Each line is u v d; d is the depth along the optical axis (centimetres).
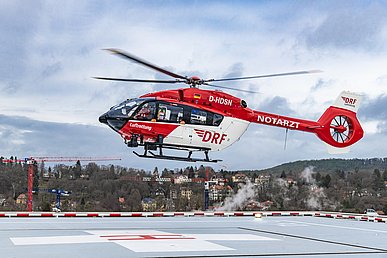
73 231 2227
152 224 2731
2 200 9212
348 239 2041
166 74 2384
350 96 2934
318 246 1762
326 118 2872
